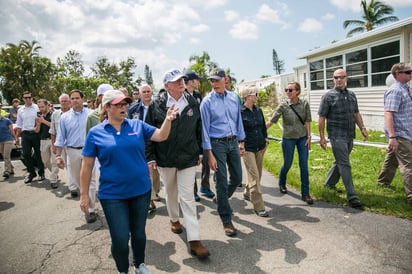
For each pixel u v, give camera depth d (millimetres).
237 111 4203
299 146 5000
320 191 5117
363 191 5000
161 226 4266
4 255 3654
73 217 4859
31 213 5180
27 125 7340
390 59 10969
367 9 33844
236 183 4188
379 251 3225
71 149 4875
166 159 3496
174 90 3410
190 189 3498
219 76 3955
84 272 3186
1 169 9383
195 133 3566
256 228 4008
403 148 4359
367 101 12273
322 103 4793
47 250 3730
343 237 3580
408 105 4340
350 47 12969
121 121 2805
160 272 3090
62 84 39188
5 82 39500
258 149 4605
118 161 2674
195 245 3342
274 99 27688
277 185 5949
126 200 2771
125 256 2709
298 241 3564
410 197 4320
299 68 25609
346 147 4629
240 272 3012
